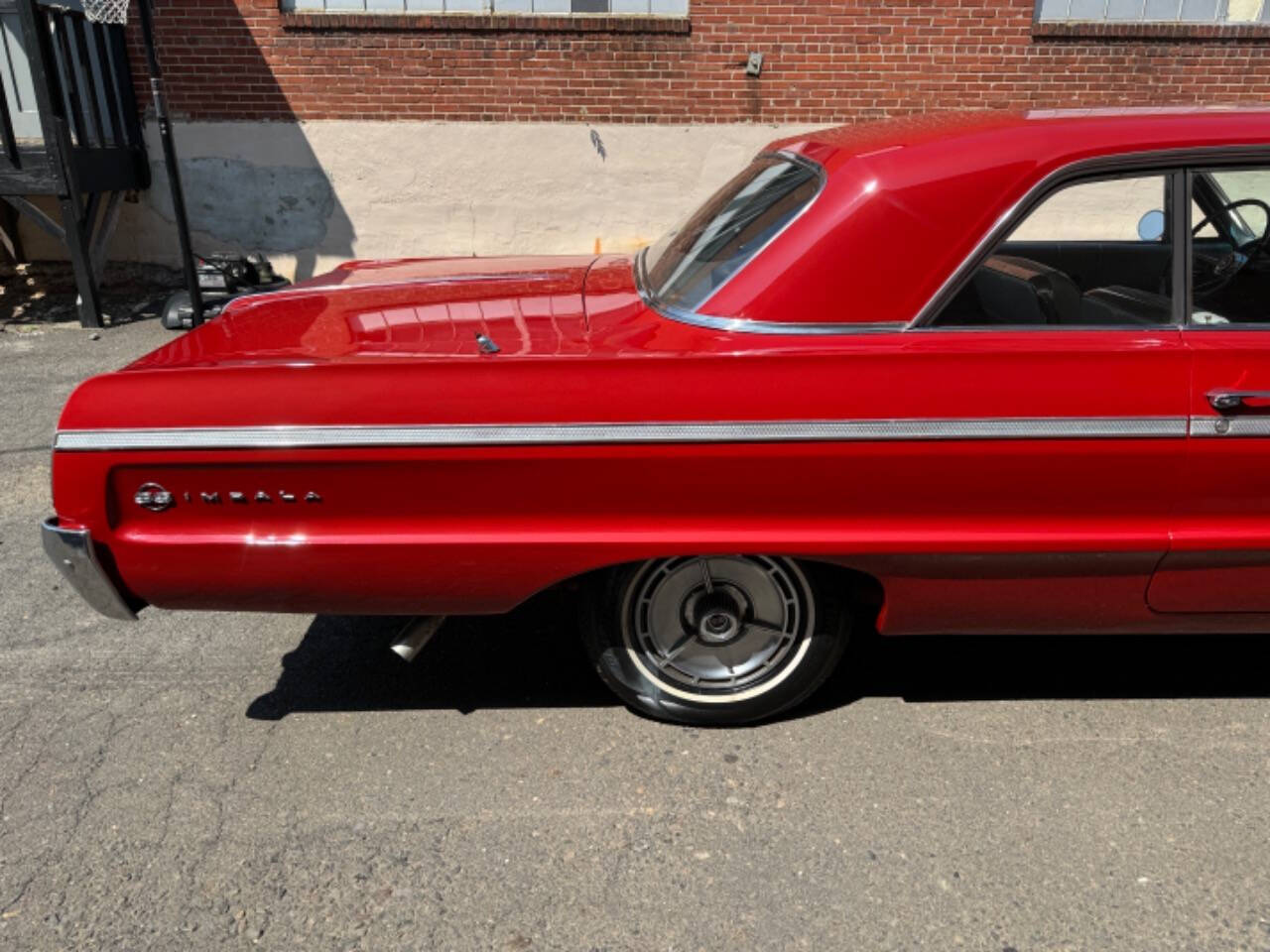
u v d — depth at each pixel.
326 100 8.72
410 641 2.98
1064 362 2.68
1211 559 2.82
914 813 2.78
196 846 2.68
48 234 9.52
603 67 8.68
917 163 2.74
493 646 3.63
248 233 9.08
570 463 2.70
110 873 2.59
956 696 3.31
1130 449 2.70
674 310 2.91
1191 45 8.70
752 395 2.67
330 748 3.08
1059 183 2.77
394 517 2.74
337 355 2.76
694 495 2.73
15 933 2.41
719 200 3.44
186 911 2.48
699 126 8.85
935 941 2.38
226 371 2.68
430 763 3.00
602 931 2.41
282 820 2.77
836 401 2.67
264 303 3.40
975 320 2.76
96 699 3.32
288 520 2.74
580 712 3.24
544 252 9.20
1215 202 2.83
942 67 8.72
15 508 4.77
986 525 2.77
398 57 8.62
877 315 2.73
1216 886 2.53
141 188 8.82
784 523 2.77
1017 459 2.70
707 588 2.98
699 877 2.57
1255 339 2.75
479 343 2.80
